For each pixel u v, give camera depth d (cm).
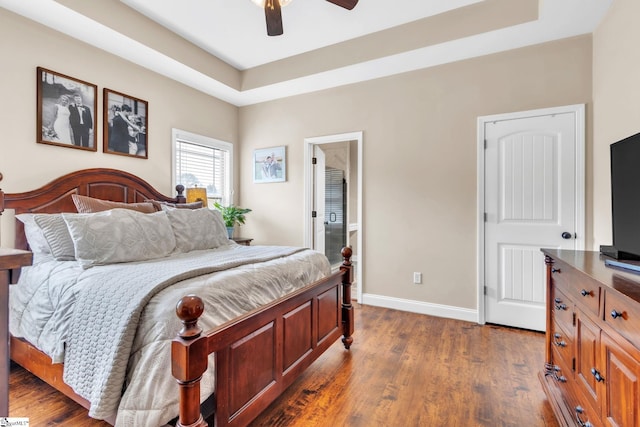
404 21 288
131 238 205
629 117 199
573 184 267
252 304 161
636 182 134
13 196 226
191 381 108
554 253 177
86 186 268
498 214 296
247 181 444
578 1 221
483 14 260
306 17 280
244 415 139
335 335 229
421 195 330
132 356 122
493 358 231
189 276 152
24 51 236
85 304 143
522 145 286
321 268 239
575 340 141
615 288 103
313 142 396
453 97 313
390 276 347
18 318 183
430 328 290
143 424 112
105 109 288
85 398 128
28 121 239
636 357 92
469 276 309
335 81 360
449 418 166
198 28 300
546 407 174
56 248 199
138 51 289
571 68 267
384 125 348
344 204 617
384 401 180
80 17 238
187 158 380
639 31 187
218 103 413
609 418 109
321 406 176
